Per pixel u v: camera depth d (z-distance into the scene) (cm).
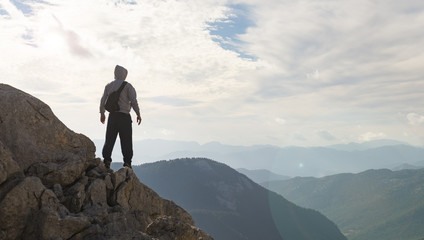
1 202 524
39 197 563
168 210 904
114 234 586
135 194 784
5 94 704
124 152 895
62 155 709
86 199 661
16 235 531
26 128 692
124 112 883
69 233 540
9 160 579
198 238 682
